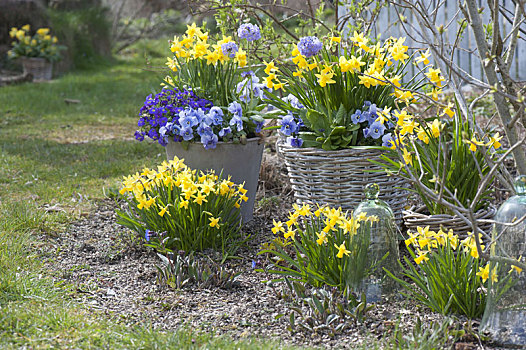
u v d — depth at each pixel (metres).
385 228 2.83
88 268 3.45
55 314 2.70
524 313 2.45
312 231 3.27
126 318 2.81
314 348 2.47
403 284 2.76
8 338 2.47
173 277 3.21
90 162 6.10
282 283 3.21
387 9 7.30
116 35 19.25
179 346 2.44
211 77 4.12
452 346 2.45
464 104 3.13
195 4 4.68
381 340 2.53
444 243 2.83
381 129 3.42
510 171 4.51
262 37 4.59
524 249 2.46
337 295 2.93
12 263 3.28
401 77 3.53
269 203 4.43
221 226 3.68
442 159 3.21
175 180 3.69
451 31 7.34
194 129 3.95
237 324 2.76
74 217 4.31
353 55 3.57
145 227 3.71
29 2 14.88
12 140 7.30
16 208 4.25
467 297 2.65
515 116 2.57
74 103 10.18
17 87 11.92
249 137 4.09
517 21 2.77
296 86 3.67
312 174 3.57
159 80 11.99
